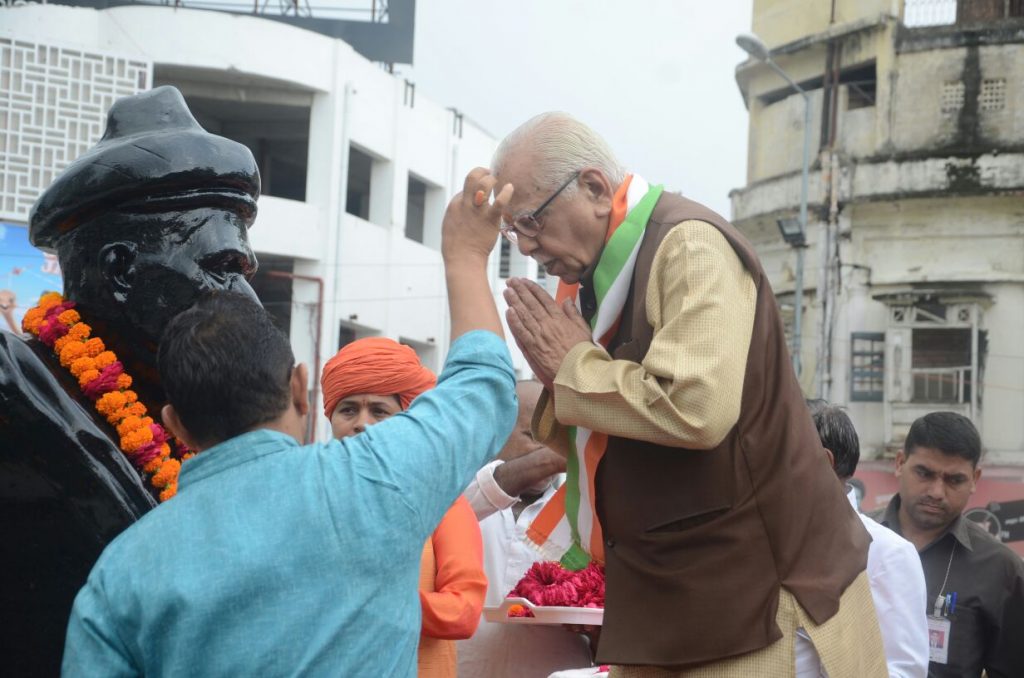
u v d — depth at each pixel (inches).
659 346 84.4
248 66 707.4
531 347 92.2
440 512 74.9
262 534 69.2
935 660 156.0
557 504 113.1
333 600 69.1
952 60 864.3
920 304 854.5
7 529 95.5
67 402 97.0
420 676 109.3
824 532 91.3
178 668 67.2
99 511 95.8
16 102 418.0
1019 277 837.2
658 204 94.0
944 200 858.8
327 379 118.4
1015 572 156.8
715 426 82.9
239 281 106.7
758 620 86.7
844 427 138.3
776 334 91.5
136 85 433.4
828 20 913.5
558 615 114.7
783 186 914.1
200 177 103.6
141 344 104.9
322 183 735.7
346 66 746.2
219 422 73.7
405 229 888.9
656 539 89.4
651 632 89.0
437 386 80.4
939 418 160.1
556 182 93.4
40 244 108.0
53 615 95.8
